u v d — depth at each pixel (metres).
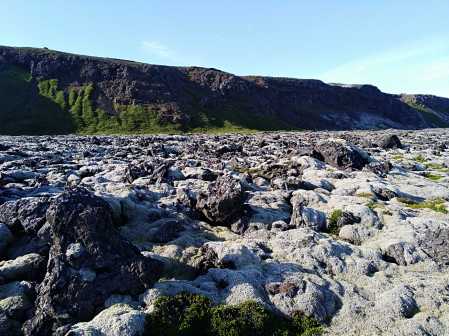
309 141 96.94
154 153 71.00
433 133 181.88
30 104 199.62
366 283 25.69
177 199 36.88
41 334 19.70
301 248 28.88
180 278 25.03
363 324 22.16
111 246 22.05
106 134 175.50
